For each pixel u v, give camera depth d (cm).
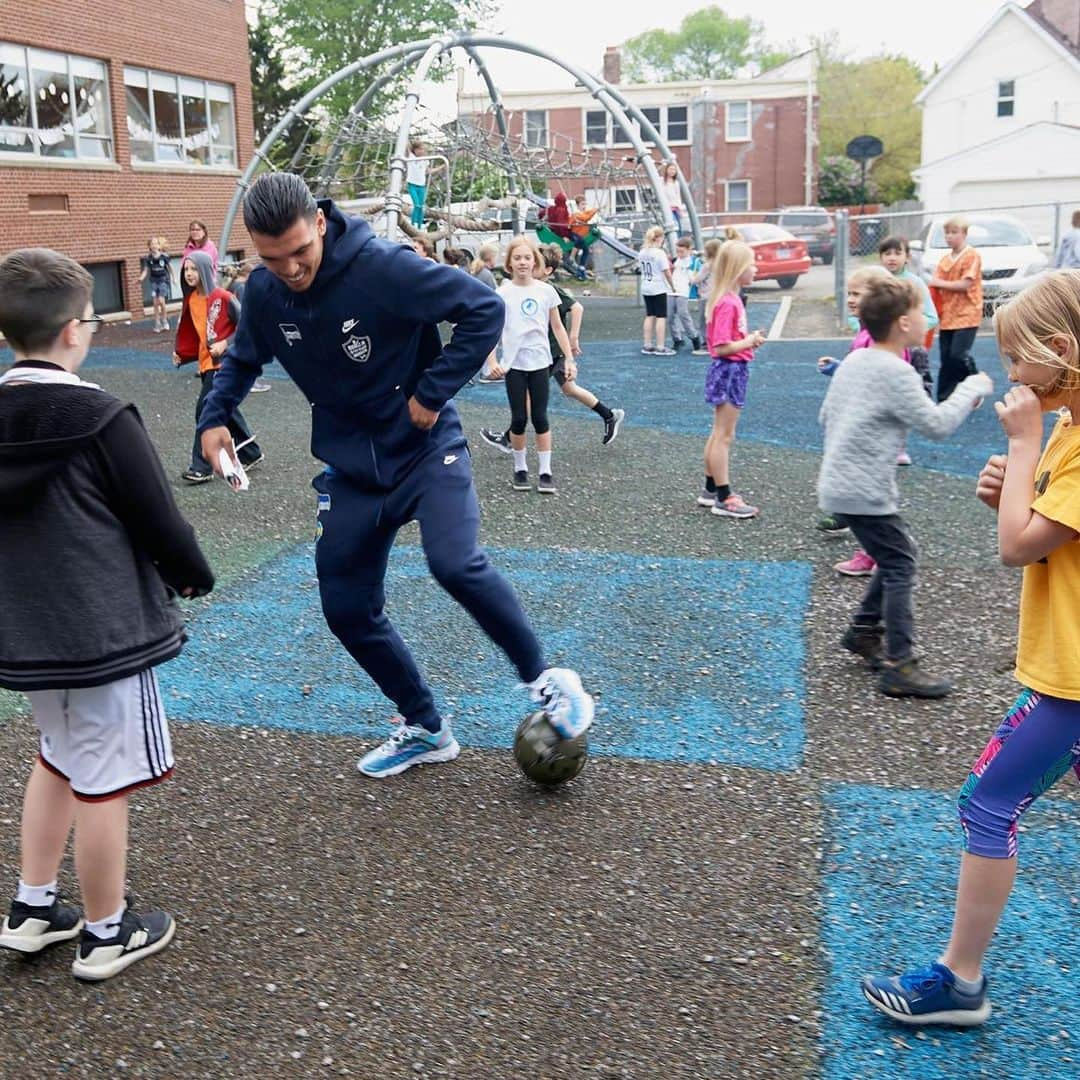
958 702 442
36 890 296
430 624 541
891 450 444
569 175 2222
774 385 1305
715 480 725
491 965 291
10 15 1869
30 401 262
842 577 599
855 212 4659
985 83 4409
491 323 331
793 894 318
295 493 812
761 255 2780
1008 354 237
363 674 485
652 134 2014
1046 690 240
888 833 349
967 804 254
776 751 405
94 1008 279
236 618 554
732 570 614
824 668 479
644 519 724
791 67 4856
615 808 368
